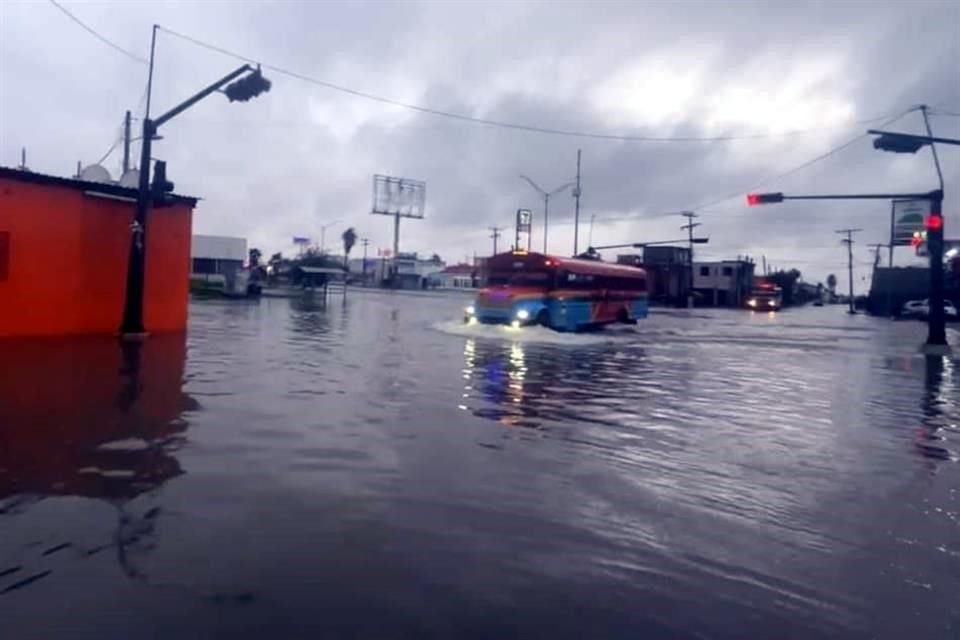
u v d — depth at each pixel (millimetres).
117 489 6598
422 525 6031
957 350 28547
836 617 4730
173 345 18875
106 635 4039
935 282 27734
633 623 4488
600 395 13914
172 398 11195
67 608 4332
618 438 9945
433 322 32906
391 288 100250
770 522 6617
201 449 8109
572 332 30906
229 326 26641
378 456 8211
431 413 11008
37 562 4977
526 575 5129
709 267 97250
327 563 5152
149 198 20469
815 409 13445
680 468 8445
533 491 7199
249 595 4590
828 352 26938
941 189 27984
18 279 19047
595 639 4258
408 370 16125
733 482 7930
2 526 5629
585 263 32469
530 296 29484
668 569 5395
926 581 5383
